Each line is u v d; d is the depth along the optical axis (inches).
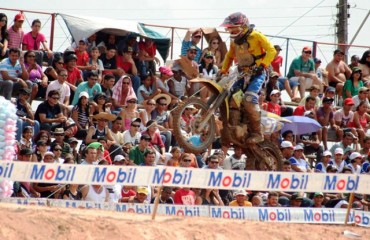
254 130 847.7
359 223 858.1
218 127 981.2
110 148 1006.4
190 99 813.9
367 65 1387.8
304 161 1120.2
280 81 1317.7
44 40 1190.9
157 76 1284.4
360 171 1149.7
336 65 1376.7
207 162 1021.8
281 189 737.0
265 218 829.2
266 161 880.9
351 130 1242.6
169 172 688.4
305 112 1230.9
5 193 775.1
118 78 1196.5
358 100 1302.9
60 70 1098.7
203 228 649.0
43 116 1028.5
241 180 721.6
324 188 755.4
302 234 683.4
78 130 1048.2
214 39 1288.1
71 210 667.4
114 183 679.1
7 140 799.7
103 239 590.9
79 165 673.6
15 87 1079.6
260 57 832.3
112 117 1038.4
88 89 1099.3
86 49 1198.3
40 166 665.6
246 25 831.1
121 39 1224.2
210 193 958.4
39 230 575.8
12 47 1159.0
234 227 663.8
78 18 1219.9
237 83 842.2
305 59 1334.9
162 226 635.5
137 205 796.6
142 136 991.6
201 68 1238.9
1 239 551.2
